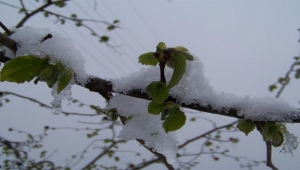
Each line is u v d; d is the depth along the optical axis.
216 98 0.18
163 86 0.16
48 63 0.16
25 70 0.15
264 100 0.18
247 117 0.17
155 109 0.17
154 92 0.16
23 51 0.17
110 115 0.21
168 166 0.27
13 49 0.17
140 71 0.18
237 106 0.17
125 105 0.20
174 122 0.17
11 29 0.18
